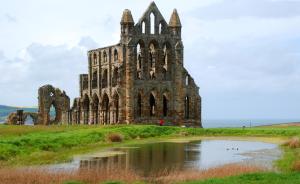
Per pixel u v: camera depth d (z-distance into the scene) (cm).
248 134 10488
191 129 11044
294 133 9919
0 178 4409
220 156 6631
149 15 13238
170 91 13412
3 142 6500
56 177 4459
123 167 5506
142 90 13062
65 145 7512
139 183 4353
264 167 5097
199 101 13725
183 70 13525
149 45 13212
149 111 13175
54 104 14388
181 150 7488
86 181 4372
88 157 6475
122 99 12862
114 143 8625
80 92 14675
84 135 8612
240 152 7100
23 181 4297
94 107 14100
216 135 10700
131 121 12800
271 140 9231
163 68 13562
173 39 13475
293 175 4194
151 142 9056
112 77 13262
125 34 12875
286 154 6303
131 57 12862
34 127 10306
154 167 5531
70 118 14575
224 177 4322
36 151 6656
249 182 3959
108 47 13488
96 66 14100
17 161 5794
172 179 4572
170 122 13350
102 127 10569
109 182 4275
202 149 7662
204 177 4534
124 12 12925
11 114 14012
